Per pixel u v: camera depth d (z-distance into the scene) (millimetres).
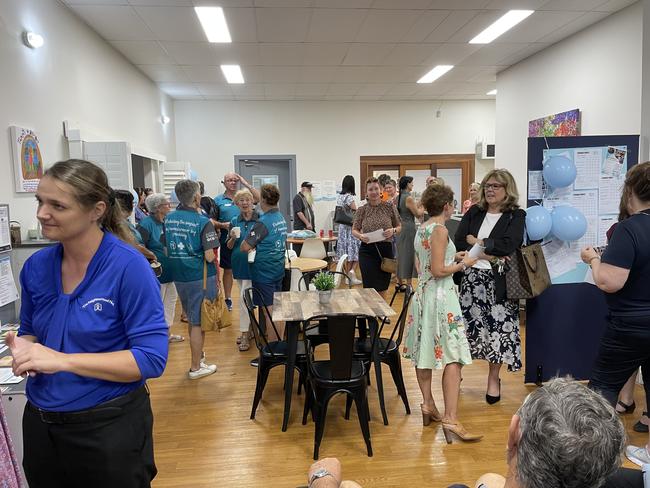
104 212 1193
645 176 2002
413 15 4543
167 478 2291
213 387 3365
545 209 2883
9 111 3264
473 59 6211
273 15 4453
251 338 4363
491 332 2844
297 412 2977
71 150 4133
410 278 5391
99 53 4926
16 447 1800
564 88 5488
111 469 1211
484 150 9008
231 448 2559
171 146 8367
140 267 1202
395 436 2660
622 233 2002
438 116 9180
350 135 9047
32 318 1246
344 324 2357
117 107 5500
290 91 7977
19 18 3381
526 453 757
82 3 4066
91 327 1157
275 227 3709
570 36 5324
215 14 4414
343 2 4176
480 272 2844
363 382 2480
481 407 3006
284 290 4441
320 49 5586
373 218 4402
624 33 4543
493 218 2818
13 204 3279
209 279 3404
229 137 8789
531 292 2719
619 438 733
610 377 2189
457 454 2475
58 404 1161
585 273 3041
